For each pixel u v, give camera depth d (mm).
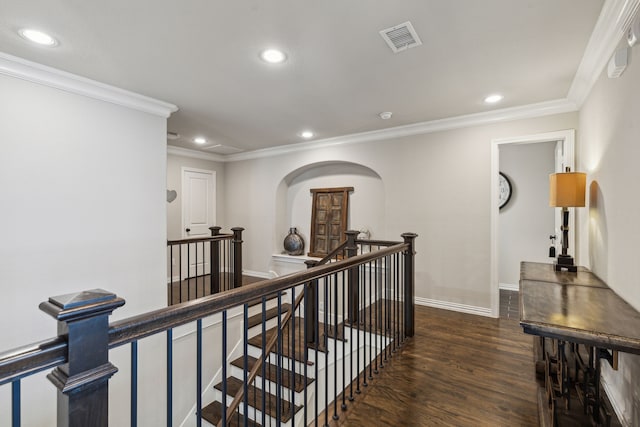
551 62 2434
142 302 3158
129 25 1968
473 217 3754
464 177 3805
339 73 2637
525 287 2045
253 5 1776
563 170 3322
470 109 3508
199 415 1121
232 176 6309
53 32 2037
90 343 852
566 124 3229
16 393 749
